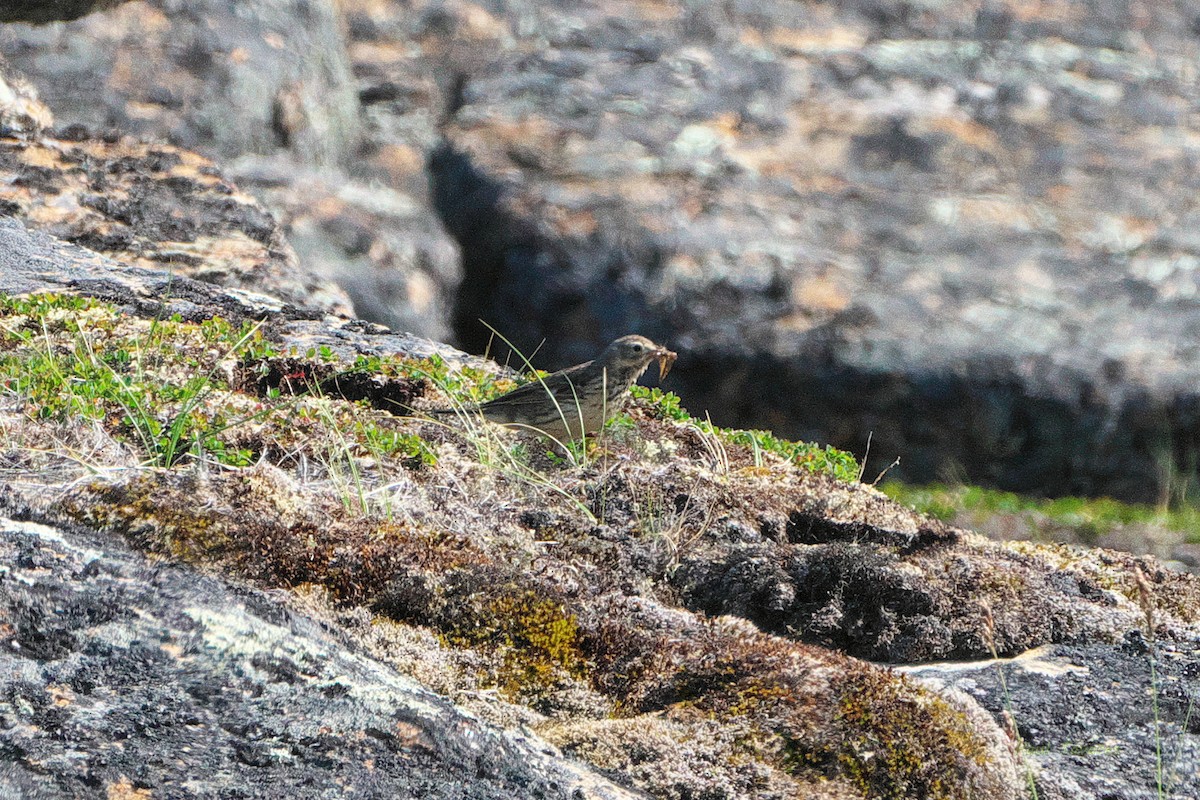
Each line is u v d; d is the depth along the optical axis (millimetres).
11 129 17594
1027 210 29656
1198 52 36531
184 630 5293
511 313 26047
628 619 6523
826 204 29125
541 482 8297
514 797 4895
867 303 26078
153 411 8602
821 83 33094
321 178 26188
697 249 26594
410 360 11531
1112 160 31500
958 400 24766
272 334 12078
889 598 7500
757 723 5637
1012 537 21219
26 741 4602
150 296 12820
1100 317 26625
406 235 25906
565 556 7496
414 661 5922
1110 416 24766
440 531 6965
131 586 5508
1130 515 22797
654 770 5418
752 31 34906
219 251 16750
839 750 5504
